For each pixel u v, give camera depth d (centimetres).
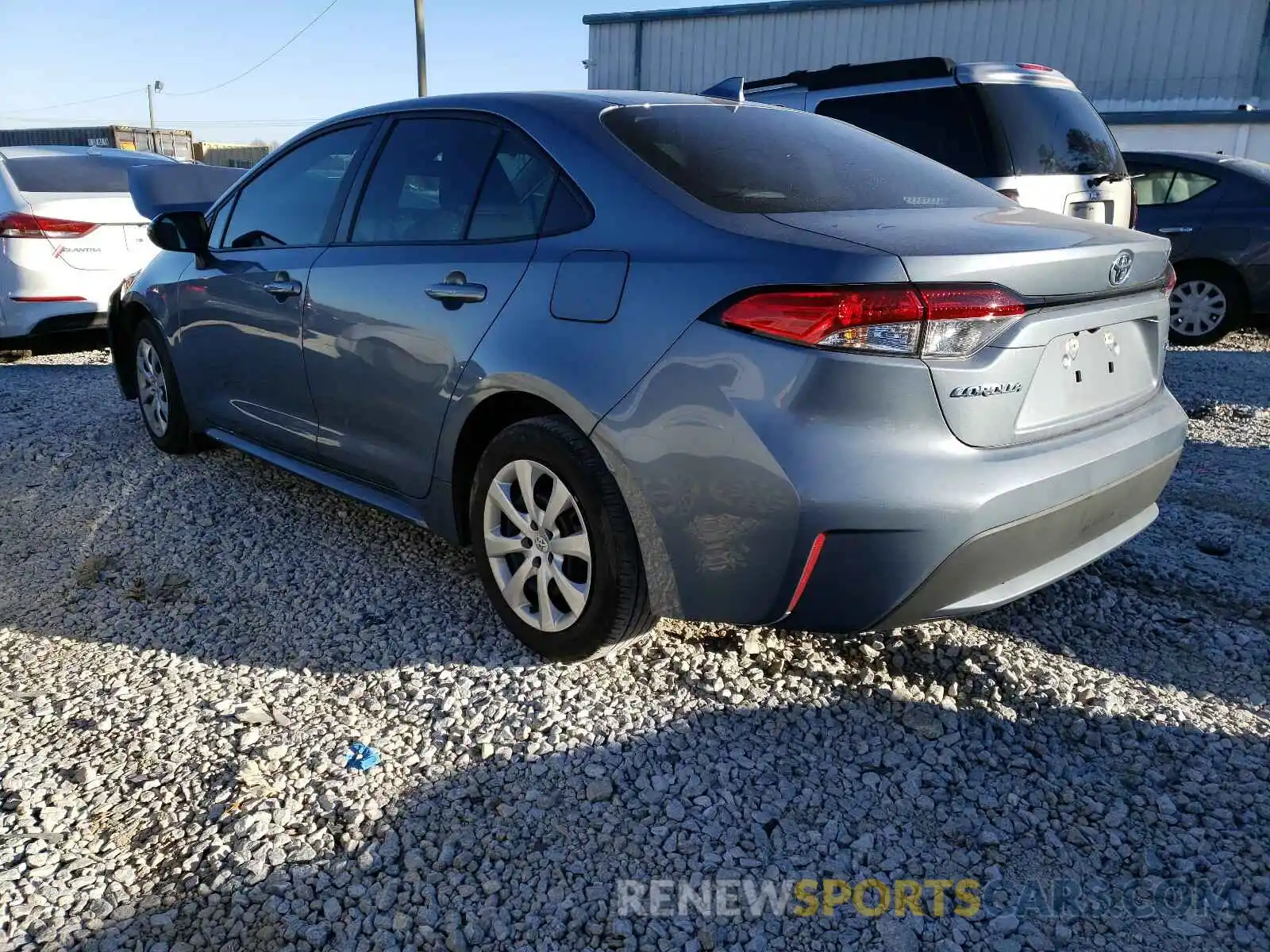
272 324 373
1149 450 280
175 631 320
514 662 296
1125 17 1947
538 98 314
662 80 2291
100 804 236
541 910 206
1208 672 294
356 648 307
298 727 267
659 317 247
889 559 230
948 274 225
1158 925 203
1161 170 866
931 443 229
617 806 235
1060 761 253
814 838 226
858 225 248
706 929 202
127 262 714
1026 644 306
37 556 376
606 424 255
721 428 235
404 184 338
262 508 418
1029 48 2017
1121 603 334
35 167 717
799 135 320
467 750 256
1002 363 233
